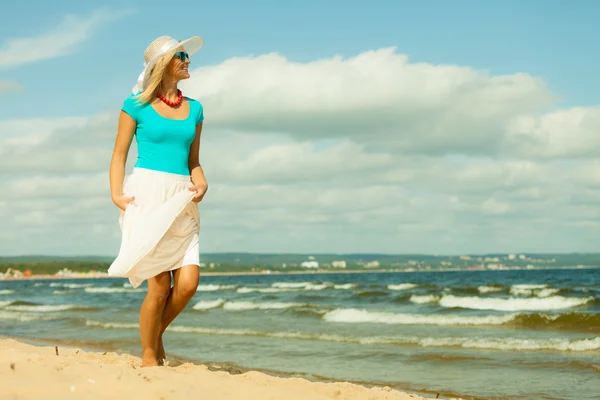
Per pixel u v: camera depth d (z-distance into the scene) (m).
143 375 2.96
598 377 6.72
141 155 3.73
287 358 8.20
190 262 3.76
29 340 10.31
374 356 8.33
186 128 3.74
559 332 11.30
